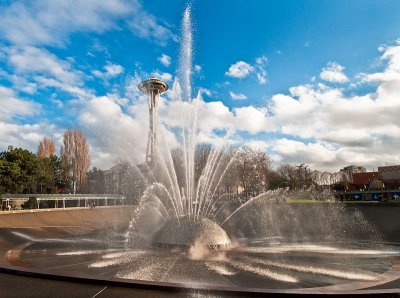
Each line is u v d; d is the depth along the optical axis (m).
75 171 58.03
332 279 8.37
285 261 10.51
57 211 37.16
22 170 40.84
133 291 6.96
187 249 11.40
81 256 11.17
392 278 8.52
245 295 6.73
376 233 21.00
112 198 50.06
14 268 8.46
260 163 54.66
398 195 43.84
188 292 6.87
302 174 56.81
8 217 29.41
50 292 6.92
